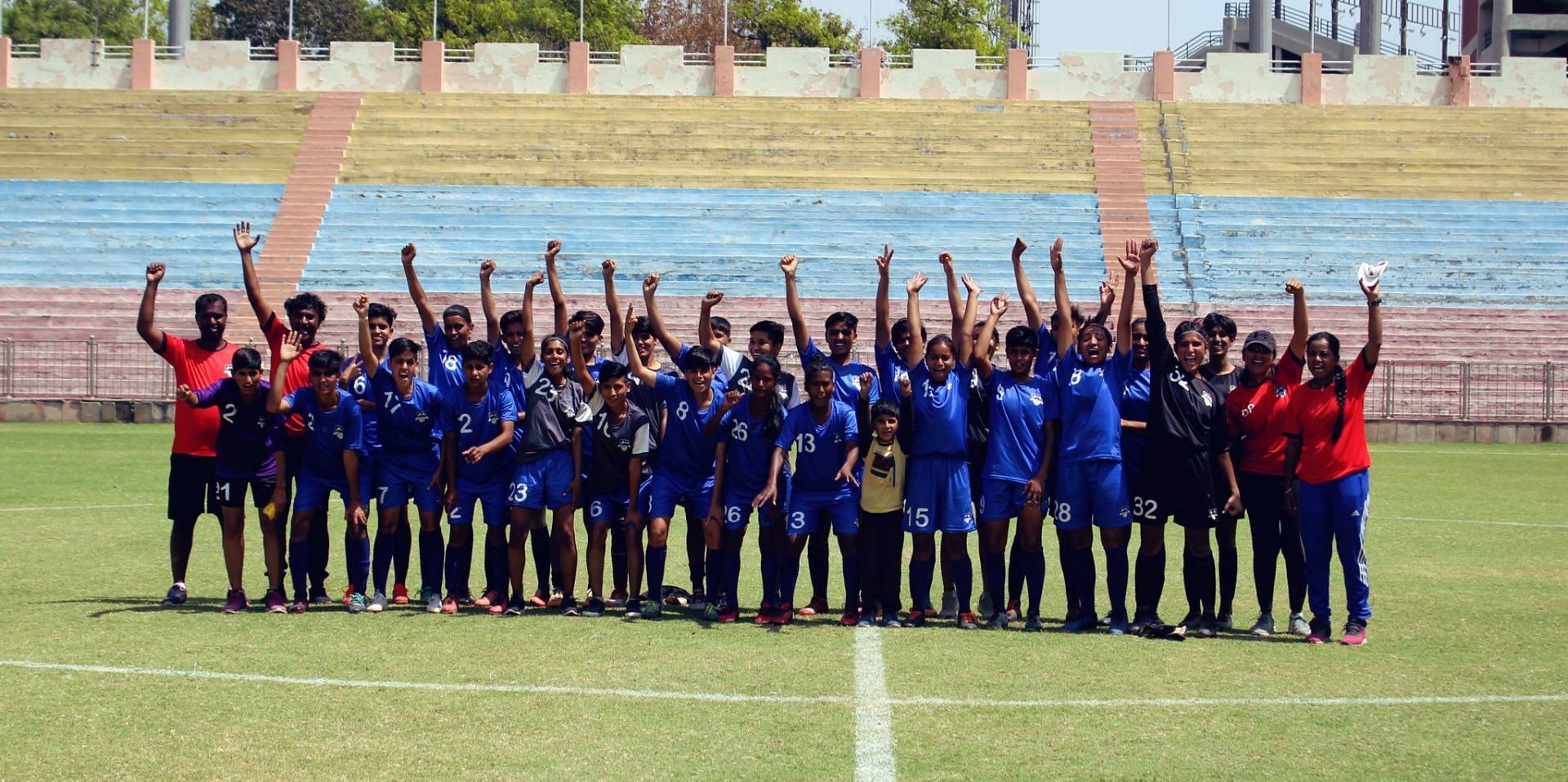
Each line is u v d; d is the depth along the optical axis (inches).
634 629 360.5
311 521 393.7
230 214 1341.0
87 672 301.6
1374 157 1434.5
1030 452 370.6
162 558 468.4
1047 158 1432.1
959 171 1412.4
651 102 1525.6
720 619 377.1
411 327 1185.4
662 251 1291.8
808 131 1476.4
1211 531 568.4
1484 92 1561.3
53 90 1504.7
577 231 1315.2
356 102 1510.8
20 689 286.7
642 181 1393.9
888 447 368.5
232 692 285.9
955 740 255.1
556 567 399.5
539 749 248.2
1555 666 321.1
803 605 410.0
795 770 237.5
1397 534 558.6
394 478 388.2
